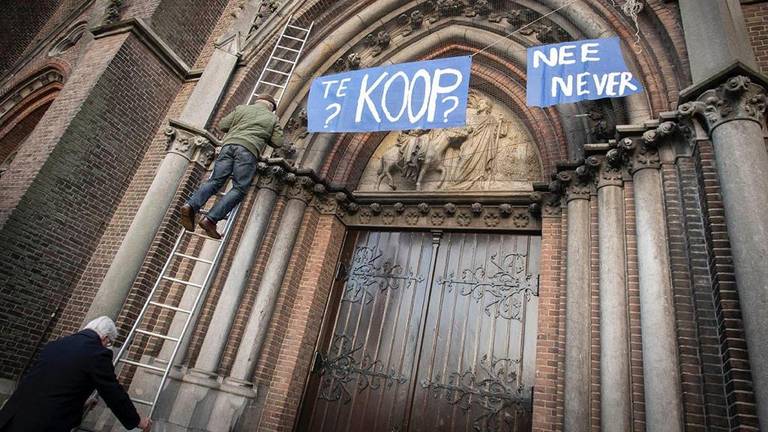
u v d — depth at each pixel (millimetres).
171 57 9078
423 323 7191
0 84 12859
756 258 3777
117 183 8008
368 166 8867
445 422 6441
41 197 6996
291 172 7879
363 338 7445
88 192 7578
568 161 6281
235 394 6363
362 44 8797
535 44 7566
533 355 6395
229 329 6723
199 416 6141
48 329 6922
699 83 4770
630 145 5371
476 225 7559
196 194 4781
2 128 11961
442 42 8672
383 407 6812
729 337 3840
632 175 5527
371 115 5773
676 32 5641
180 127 7500
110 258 7227
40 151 7336
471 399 6461
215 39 9977
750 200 4008
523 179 7543
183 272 6969
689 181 4871
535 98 5262
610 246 5391
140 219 6797
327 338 7621
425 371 6848
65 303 7133
